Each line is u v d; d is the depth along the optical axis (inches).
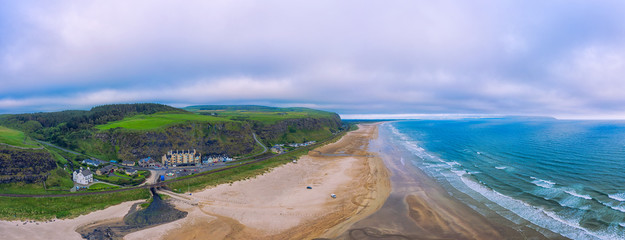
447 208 2508.6
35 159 2891.2
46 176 2832.2
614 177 3075.8
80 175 2974.9
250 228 2169.0
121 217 2299.5
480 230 2071.9
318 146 6353.3
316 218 2363.4
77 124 4948.3
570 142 6018.7
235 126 5329.7
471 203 2593.5
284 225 2228.1
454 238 1985.7
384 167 4217.5
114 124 5012.3
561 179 3107.8
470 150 5526.6
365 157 5088.6
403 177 3592.5
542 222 2121.1
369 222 2272.4
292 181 3415.4
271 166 4082.2
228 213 2426.2
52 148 4020.7
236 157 4758.9
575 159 4089.6
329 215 2423.7
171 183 3144.7
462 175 3563.0
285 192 2999.5
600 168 3481.8
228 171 3750.0
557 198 2546.8
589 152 4626.0
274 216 2389.3
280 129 7003.0
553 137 7239.2
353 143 7096.5
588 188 2758.4
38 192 2625.5
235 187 3097.9
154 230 2089.1
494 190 2908.5
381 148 6200.8
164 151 4318.4
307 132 7746.1
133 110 6958.7
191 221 2256.4
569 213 2231.8
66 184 2893.7
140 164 3887.8
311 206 2620.6
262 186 3174.2
